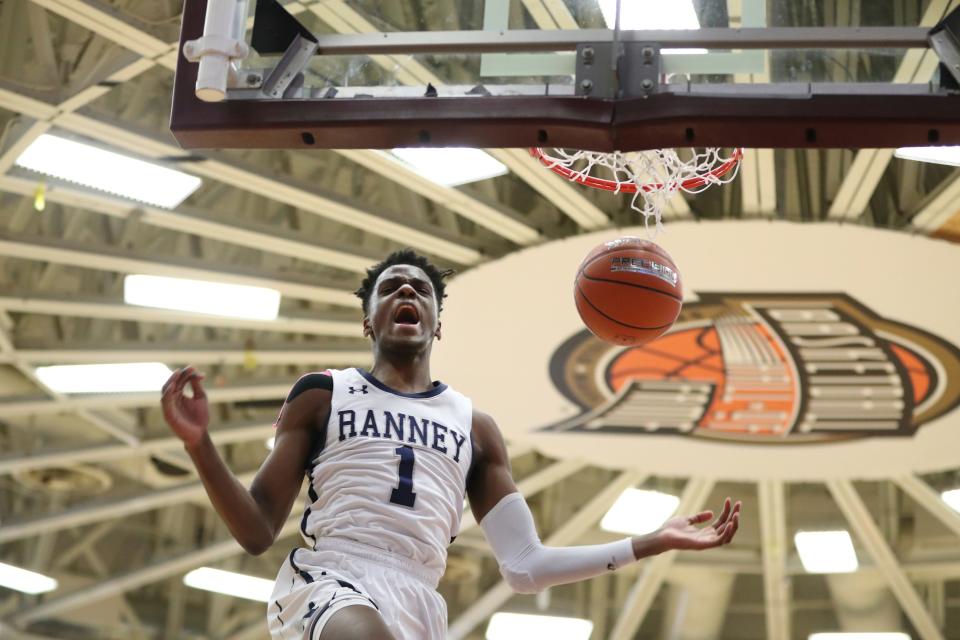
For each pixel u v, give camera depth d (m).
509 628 17.47
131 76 8.82
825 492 15.24
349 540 3.94
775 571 15.53
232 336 12.36
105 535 16.28
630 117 4.87
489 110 4.90
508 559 4.26
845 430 11.97
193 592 17.77
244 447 14.52
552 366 11.18
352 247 10.62
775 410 11.66
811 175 9.60
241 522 3.93
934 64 4.85
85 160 9.66
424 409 4.24
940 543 15.31
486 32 5.11
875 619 17.00
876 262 9.70
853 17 4.99
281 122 4.93
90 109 9.18
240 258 11.32
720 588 17.12
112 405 12.80
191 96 5.00
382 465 4.04
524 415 12.08
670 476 13.91
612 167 6.78
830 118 4.76
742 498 15.38
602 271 5.32
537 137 4.91
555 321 10.62
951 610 16.67
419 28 5.14
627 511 14.64
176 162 9.70
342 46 5.12
